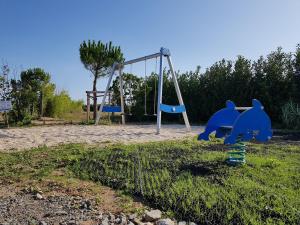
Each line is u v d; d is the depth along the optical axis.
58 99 17.42
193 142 8.03
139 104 17.28
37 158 6.18
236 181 4.22
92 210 3.55
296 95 13.85
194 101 16.77
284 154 6.35
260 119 5.29
